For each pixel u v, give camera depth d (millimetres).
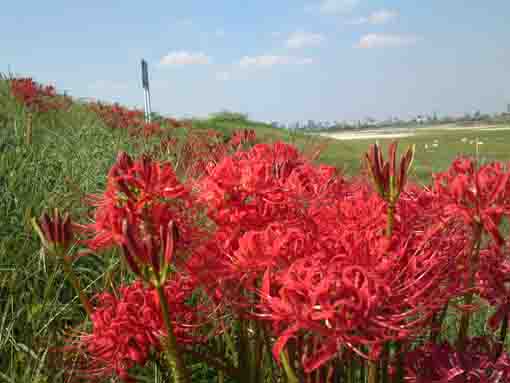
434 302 597
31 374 859
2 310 999
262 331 773
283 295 515
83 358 887
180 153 1511
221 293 643
